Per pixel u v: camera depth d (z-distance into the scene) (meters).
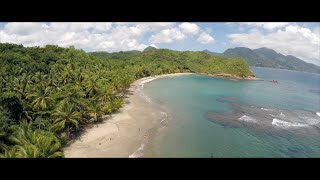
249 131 50.25
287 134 49.50
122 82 77.50
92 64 104.75
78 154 37.16
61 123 39.97
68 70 82.25
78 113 43.09
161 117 56.94
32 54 91.62
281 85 135.50
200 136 46.62
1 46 93.50
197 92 92.62
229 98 83.62
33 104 45.25
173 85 108.00
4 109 39.69
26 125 36.91
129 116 56.22
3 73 68.94
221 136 47.09
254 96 90.25
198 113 62.06
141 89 92.31
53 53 100.75
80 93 59.47
